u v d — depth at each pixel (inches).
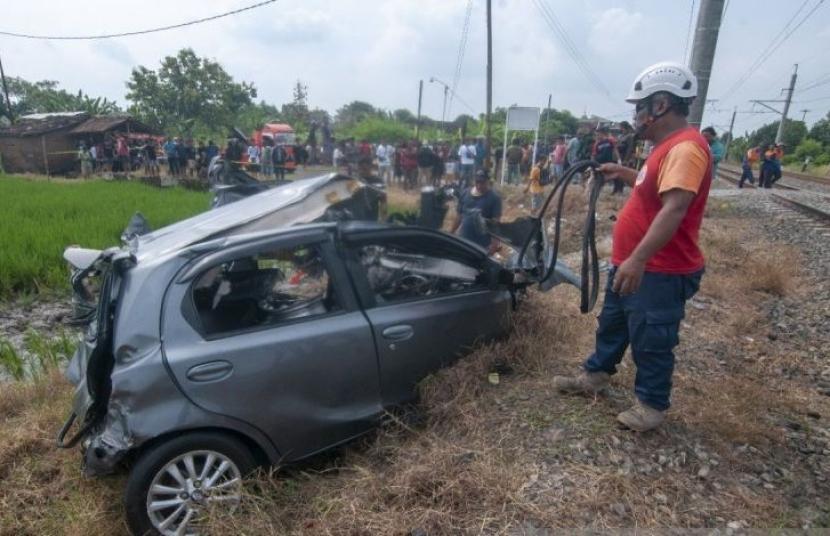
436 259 151.6
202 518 110.3
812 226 422.9
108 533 119.6
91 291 143.0
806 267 315.9
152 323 113.2
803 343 204.7
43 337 243.6
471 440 126.8
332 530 104.0
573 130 1867.6
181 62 1526.8
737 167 1945.1
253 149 773.9
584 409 133.1
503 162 754.8
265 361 118.6
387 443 133.6
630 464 114.8
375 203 176.7
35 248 342.0
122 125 1114.1
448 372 146.0
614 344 130.5
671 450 119.9
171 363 110.4
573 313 203.2
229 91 1551.4
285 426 122.0
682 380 157.2
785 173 1422.2
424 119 1995.6
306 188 161.5
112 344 113.8
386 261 142.3
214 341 116.2
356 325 131.0
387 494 111.2
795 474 117.9
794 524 101.6
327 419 128.1
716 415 132.5
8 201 542.0
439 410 137.8
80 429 117.5
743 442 126.5
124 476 132.3
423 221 245.9
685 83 105.2
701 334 200.2
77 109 1795.0
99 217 440.8
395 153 733.3
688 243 108.3
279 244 127.6
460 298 152.6
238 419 115.6
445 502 106.6
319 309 130.3
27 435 146.4
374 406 136.2
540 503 104.7
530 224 175.2
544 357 161.5
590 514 102.0
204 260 119.5
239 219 148.1
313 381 125.0
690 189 97.8
